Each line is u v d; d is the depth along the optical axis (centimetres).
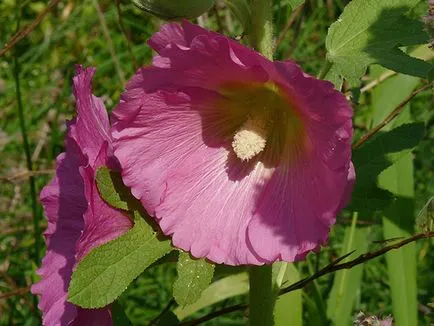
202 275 21
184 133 22
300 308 29
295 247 20
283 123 22
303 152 21
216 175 22
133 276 20
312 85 19
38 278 31
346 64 22
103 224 21
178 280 21
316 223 20
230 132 22
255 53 19
